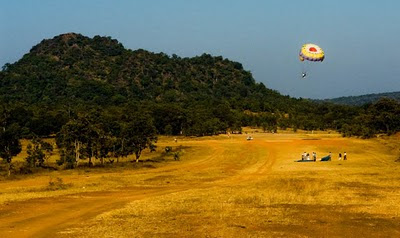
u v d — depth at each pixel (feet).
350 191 135.23
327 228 84.38
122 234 79.82
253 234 79.36
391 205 109.70
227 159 279.90
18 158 271.08
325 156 279.49
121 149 251.80
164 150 318.65
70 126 232.73
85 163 242.78
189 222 90.27
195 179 185.78
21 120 400.06
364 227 85.40
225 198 124.06
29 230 85.51
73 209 110.63
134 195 138.82
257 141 384.47
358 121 469.57
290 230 82.79
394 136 391.04
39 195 135.54
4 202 120.47
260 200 119.44
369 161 250.37
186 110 513.45
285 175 190.39
